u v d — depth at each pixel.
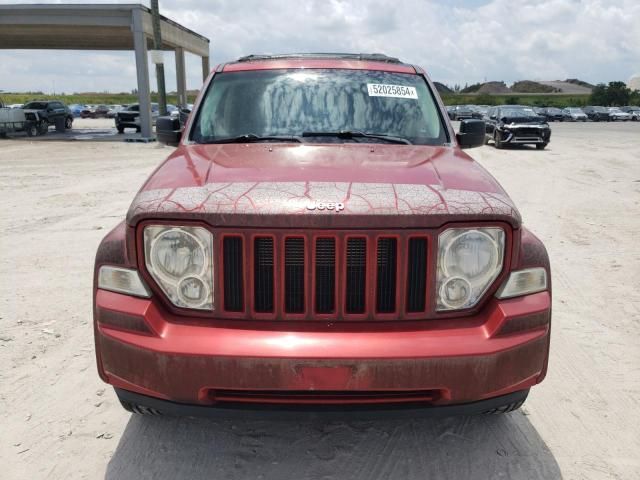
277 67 3.71
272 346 2.10
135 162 15.01
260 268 2.18
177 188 2.34
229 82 3.61
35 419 2.96
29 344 3.80
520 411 3.08
